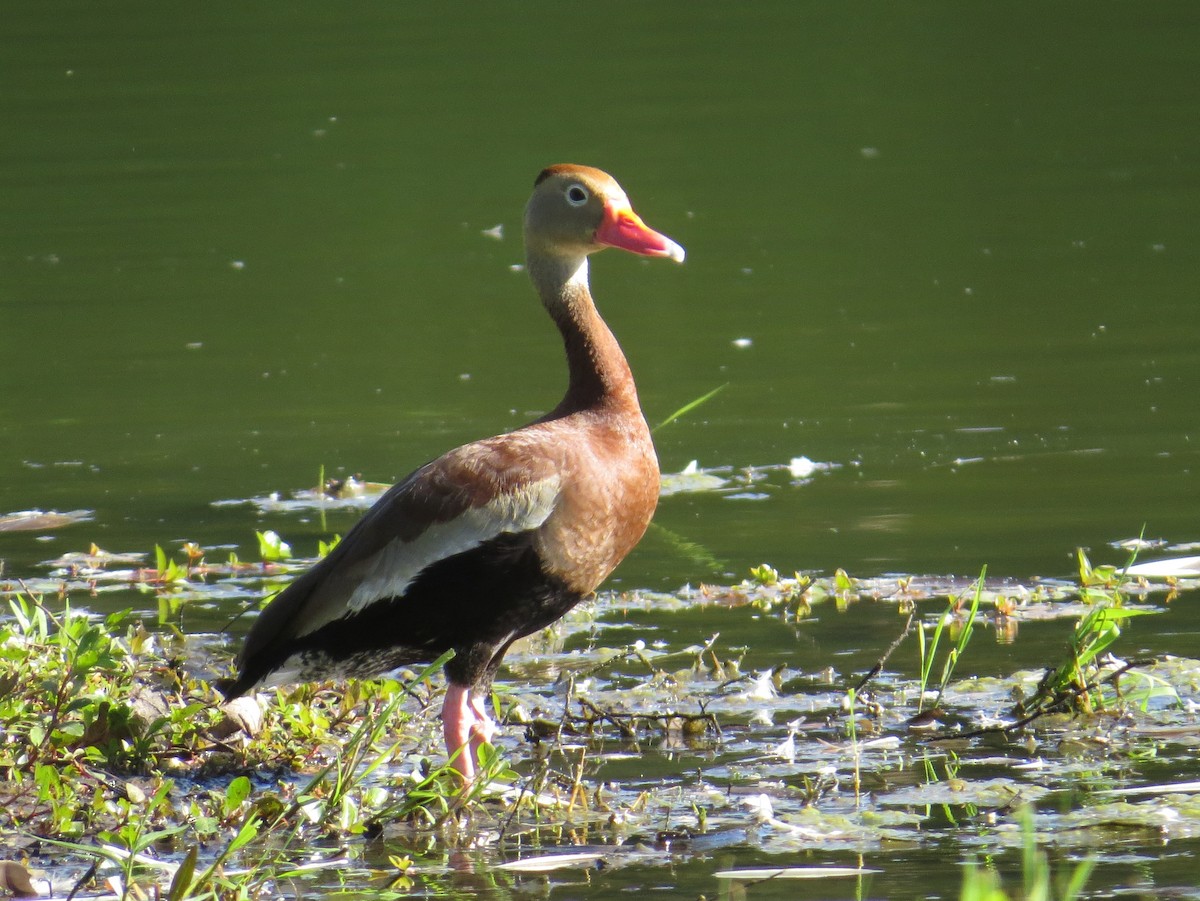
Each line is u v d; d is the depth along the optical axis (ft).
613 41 110.32
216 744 28.07
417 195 79.97
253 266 69.77
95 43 108.27
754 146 86.38
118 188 80.94
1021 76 98.27
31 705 26.84
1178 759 26.89
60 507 43.65
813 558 38.11
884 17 115.03
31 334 60.90
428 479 26.73
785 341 57.41
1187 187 75.56
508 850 24.17
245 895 21.71
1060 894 21.79
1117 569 35.58
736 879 22.77
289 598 26.94
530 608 27.12
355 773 26.63
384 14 117.91
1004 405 49.32
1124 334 55.98
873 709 29.58
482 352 57.82
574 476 26.86
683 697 30.63
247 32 111.96
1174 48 102.47
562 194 29.55
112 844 24.25
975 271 65.16
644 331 59.57
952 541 38.70
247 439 49.21
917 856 23.38
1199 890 21.74
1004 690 30.37
